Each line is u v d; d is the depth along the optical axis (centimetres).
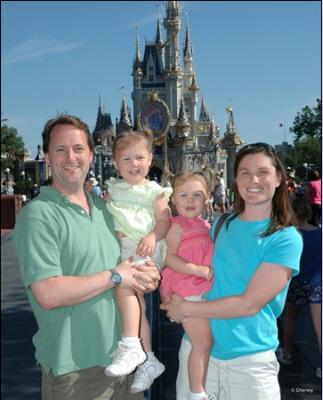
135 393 342
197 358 313
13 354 585
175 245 331
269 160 290
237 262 294
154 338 614
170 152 8931
